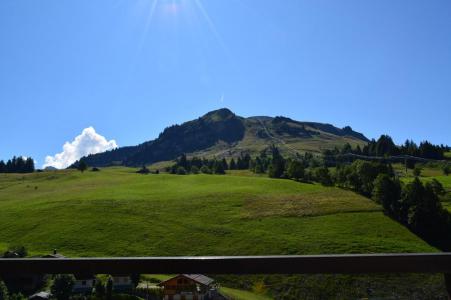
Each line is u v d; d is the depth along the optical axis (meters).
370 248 57.72
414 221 65.62
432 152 175.62
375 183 77.00
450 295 3.45
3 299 4.24
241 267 3.51
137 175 136.50
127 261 3.61
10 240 67.75
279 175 118.50
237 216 73.88
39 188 117.38
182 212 78.12
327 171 99.06
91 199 89.75
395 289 9.88
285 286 12.62
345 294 13.34
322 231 64.69
